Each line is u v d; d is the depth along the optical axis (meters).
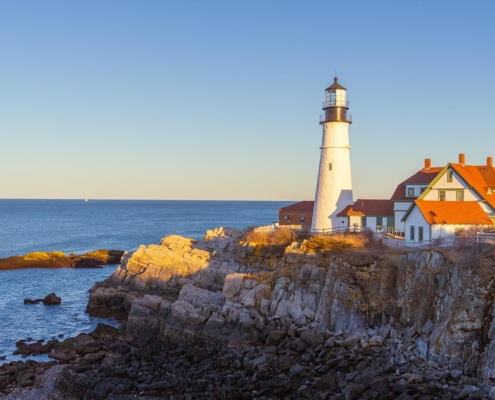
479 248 44.06
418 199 60.59
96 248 138.25
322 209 75.00
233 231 82.38
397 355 41.62
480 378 36.44
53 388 43.81
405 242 58.12
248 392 38.94
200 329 51.53
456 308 40.50
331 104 74.38
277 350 45.81
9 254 126.56
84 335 56.50
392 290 49.06
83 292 80.69
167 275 67.50
